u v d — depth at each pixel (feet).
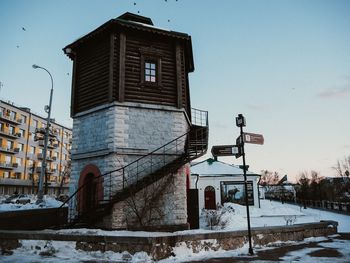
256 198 104.63
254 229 32.14
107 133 43.83
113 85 44.91
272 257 26.30
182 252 26.45
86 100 48.60
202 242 28.12
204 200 104.58
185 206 44.50
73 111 49.37
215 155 29.78
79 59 51.85
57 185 221.87
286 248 30.91
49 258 25.14
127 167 42.93
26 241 27.04
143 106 45.47
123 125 43.80
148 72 48.37
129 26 46.26
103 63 47.34
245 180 28.63
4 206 60.85
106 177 42.22
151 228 40.93
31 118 201.87
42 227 49.32
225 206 96.48
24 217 45.55
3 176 177.78
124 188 40.11
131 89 45.55
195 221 46.88
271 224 63.87
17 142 188.55
